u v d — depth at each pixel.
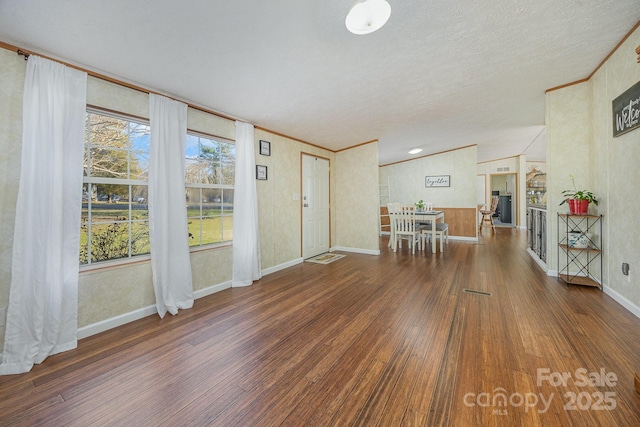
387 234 7.80
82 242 2.12
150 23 1.59
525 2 1.68
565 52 2.36
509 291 2.87
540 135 5.70
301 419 1.23
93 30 1.62
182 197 2.61
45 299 1.76
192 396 1.39
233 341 1.95
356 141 5.02
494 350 1.75
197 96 2.64
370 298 2.77
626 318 2.15
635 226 2.19
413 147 6.10
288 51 2.01
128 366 1.66
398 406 1.30
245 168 3.31
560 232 3.26
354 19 1.59
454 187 6.82
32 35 1.64
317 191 5.02
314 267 4.15
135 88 2.31
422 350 1.78
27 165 1.71
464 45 2.12
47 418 1.26
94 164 2.17
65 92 1.89
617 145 2.41
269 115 3.29
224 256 3.16
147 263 2.41
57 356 1.77
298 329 2.12
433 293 2.87
